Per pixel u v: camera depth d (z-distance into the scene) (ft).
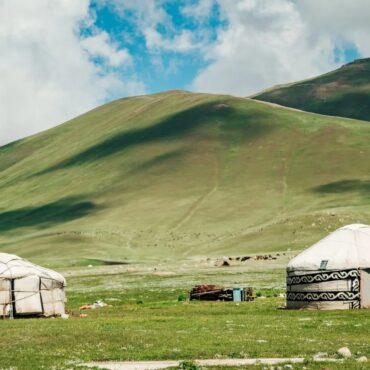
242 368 70.90
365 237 153.89
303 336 97.60
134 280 287.28
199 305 169.68
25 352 85.10
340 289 147.64
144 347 87.97
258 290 214.90
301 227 479.00
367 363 72.38
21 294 149.69
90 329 109.50
